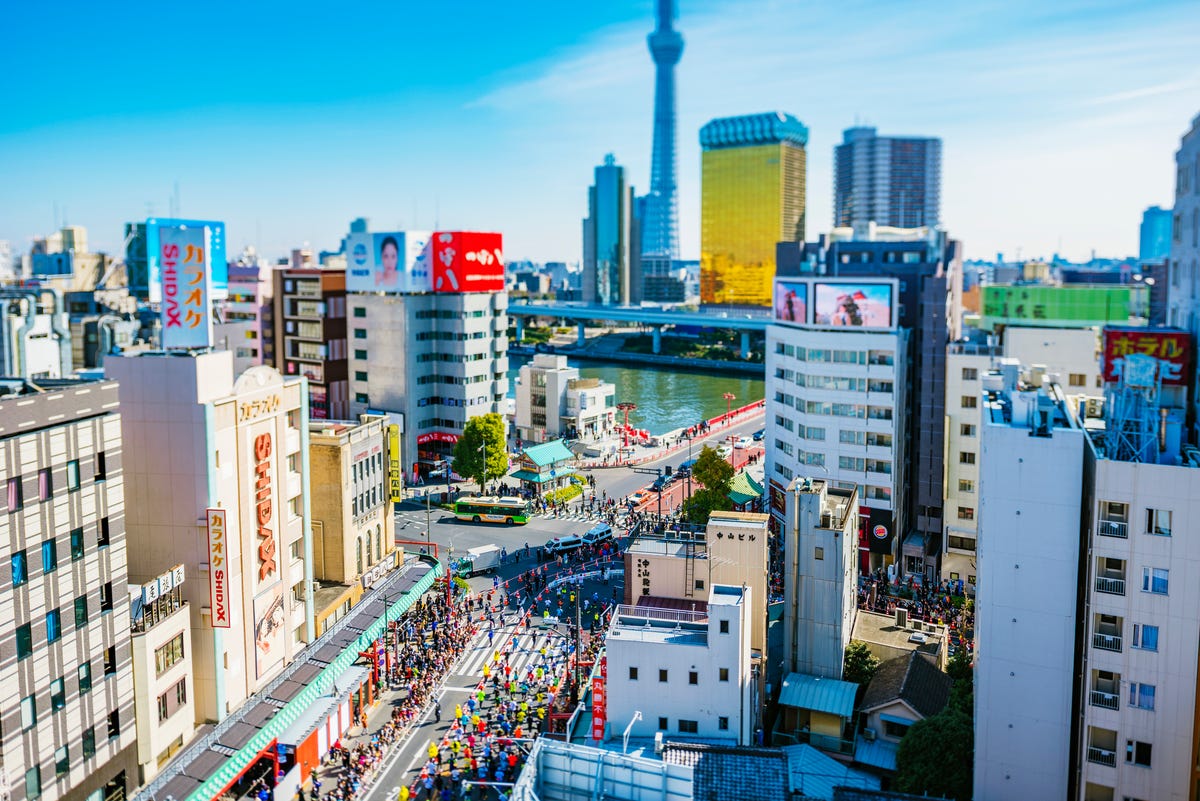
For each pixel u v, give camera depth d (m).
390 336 169.25
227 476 71.50
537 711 82.44
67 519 57.09
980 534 64.38
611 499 155.12
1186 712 56.56
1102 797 59.31
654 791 47.72
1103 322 168.75
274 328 186.00
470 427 155.00
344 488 93.62
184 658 68.00
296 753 72.50
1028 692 61.91
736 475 146.25
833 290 126.31
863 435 124.88
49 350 163.25
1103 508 58.19
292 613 81.69
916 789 65.94
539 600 111.25
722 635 67.06
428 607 106.56
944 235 182.25
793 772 70.19
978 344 127.06
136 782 63.31
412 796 72.06
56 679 56.41
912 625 96.38
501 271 177.75
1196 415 66.62
